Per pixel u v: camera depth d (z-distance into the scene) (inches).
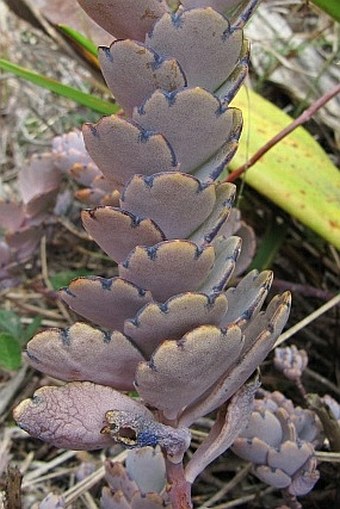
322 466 14.7
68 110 26.8
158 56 8.6
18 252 18.9
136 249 8.5
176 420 9.4
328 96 15.2
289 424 12.4
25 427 8.5
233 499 15.6
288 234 20.7
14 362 18.4
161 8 8.9
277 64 23.2
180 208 8.8
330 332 18.7
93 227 8.9
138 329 8.6
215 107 8.7
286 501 12.7
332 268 19.8
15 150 26.9
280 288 18.5
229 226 14.7
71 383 8.6
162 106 8.6
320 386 17.6
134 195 8.7
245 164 15.5
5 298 20.6
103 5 8.9
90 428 8.7
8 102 28.2
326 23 24.2
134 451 12.3
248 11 9.2
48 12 19.3
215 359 8.5
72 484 16.7
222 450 9.7
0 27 28.6
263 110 18.6
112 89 9.1
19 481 11.8
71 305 9.0
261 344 8.8
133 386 9.3
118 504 12.0
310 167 17.2
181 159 9.1
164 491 11.9
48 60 27.8
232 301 9.7
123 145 8.7
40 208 18.8
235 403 9.5
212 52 8.8
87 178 17.5
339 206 16.5
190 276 8.8
